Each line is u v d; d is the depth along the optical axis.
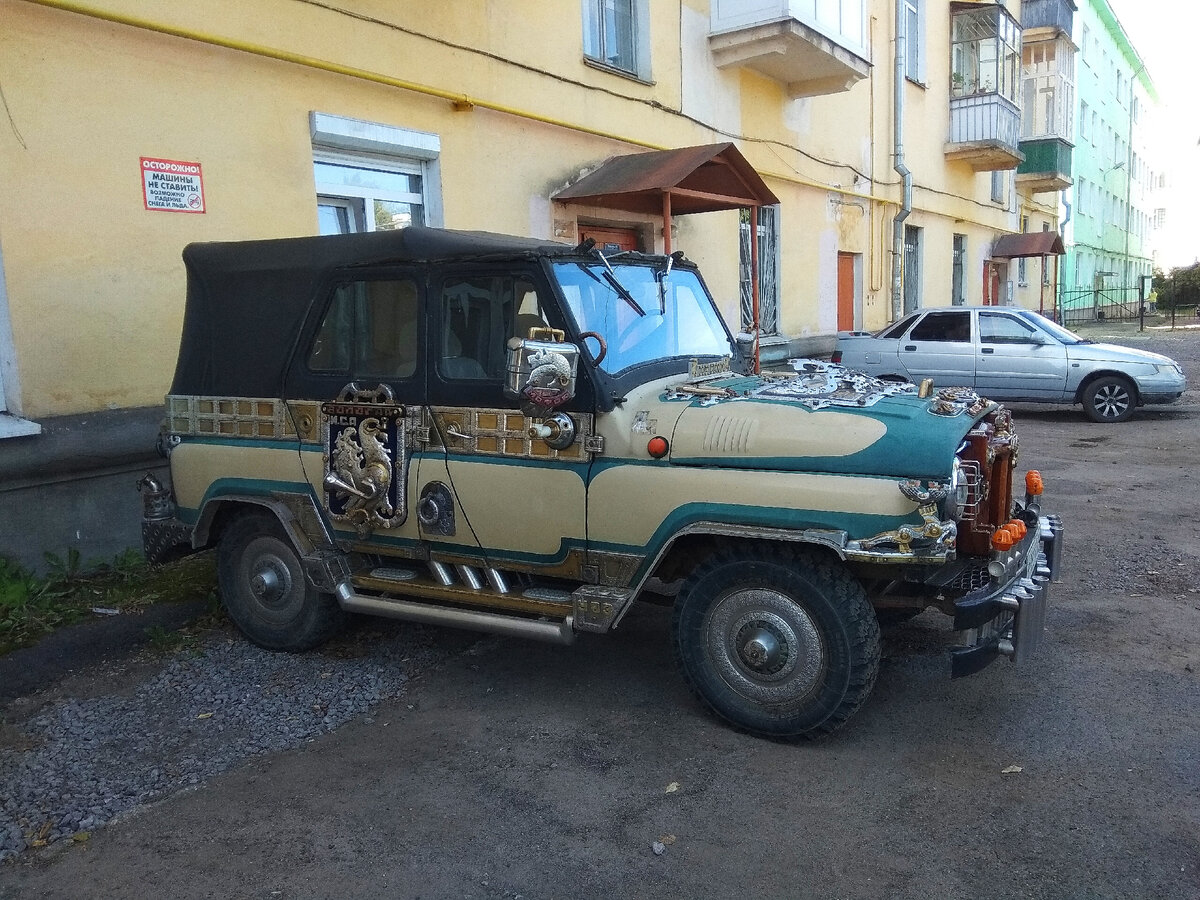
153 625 5.01
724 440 3.60
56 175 5.43
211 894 2.83
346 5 6.96
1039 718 3.85
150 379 5.98
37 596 5.18
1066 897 2.72
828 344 14.20
